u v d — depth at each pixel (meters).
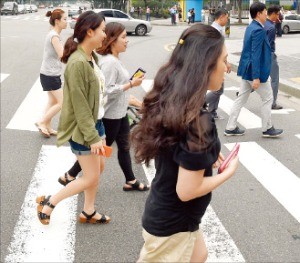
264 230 4.21
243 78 6.63
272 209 4.63
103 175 5.56
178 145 2.10
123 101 4.61
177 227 2.28
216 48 2.13
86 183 3.97
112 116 4.55
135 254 3.86
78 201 4.80
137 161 2.31
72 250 3.91
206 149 2.04
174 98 2.09
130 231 4.22
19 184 5.34
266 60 6.37
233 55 15.48
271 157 6.10
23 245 3.99
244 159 6.04
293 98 9.66
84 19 3.57
